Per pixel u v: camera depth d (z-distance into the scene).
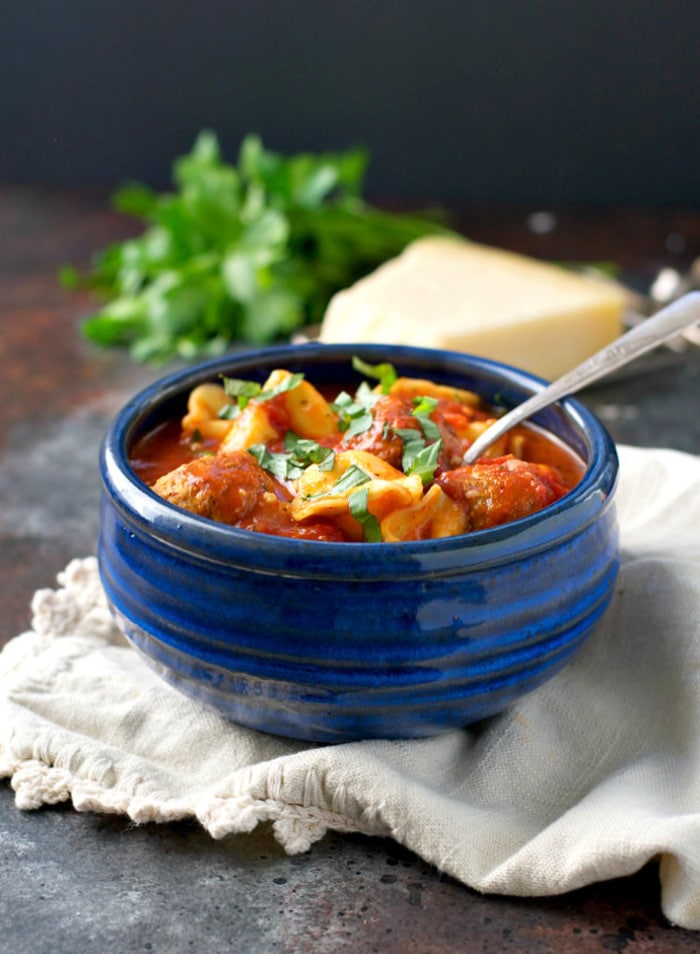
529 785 0.46
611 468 0.46
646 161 1.21
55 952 0.41
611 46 1.17
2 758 0.47
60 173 1.26
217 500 0.45
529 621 0.44
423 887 0.44
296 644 0.43
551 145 1.21
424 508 0.46
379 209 1.03
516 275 0.77
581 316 0.73
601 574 0.46
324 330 0.76
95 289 0.87
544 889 0.43
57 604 0.52
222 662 0.44
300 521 0.45
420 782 0.45
